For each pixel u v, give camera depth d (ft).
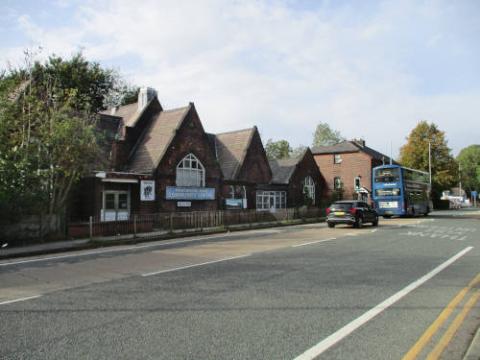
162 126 93.45
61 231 57.41
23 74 65.16
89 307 22.11
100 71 145.38
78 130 59.88
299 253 42.27
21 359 15.07
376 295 24.35
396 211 114.83
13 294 25.48
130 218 70.08
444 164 204.33
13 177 53.26
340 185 163.22
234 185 104.94
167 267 34.53
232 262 36.60
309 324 18.93
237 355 15.31
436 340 16.90
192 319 19.74
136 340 16.94
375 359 14.96
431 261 37.04
